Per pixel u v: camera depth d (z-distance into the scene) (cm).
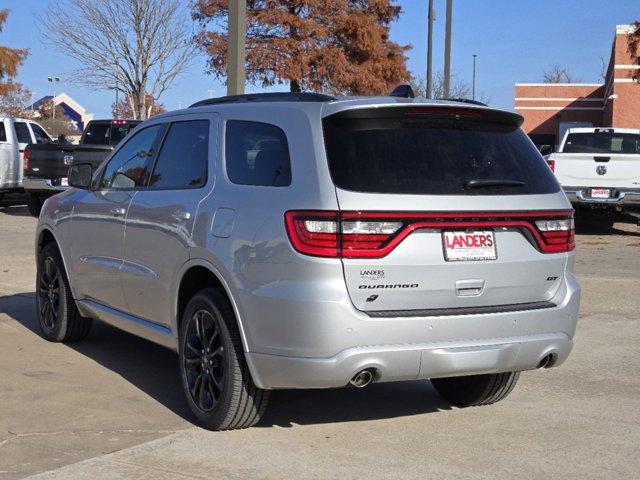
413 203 466
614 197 1612
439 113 502
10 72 3058
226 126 547
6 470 448
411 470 464
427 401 601
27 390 595
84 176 674
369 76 2561
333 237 452
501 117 525
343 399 601
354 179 464
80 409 556
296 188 470
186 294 555
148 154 622
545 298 518
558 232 518
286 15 2412
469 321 480
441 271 474
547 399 607
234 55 902
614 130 1741
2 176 1991
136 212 596
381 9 2641
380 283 461
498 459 485
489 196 492
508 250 498
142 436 507
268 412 564
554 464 479
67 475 443
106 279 641
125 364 675
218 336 512
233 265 488
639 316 905
